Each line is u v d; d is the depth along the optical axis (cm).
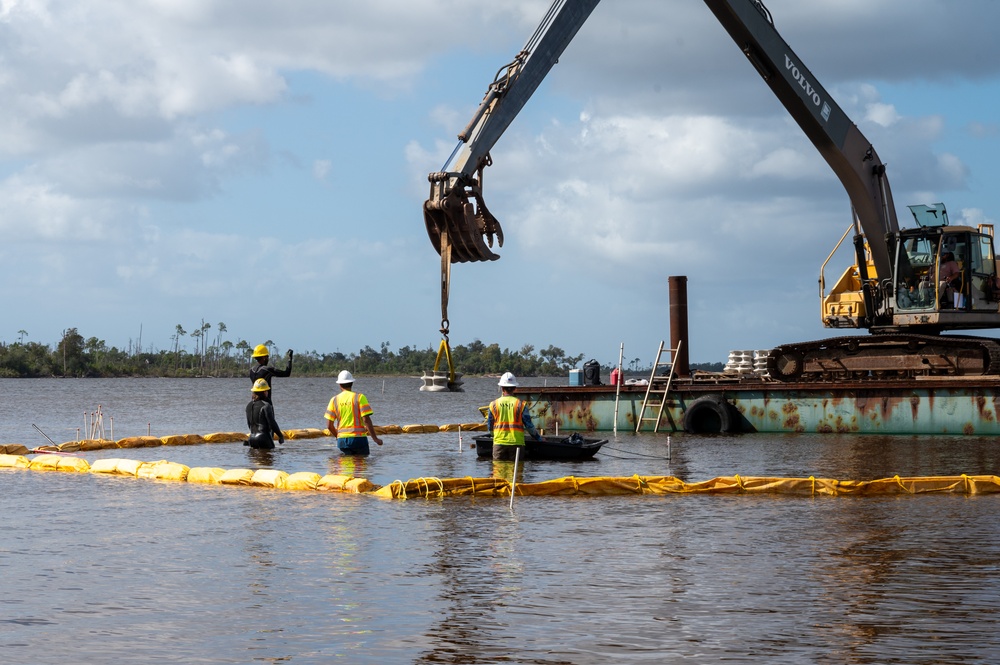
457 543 1190
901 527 1284
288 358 2534
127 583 993
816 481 1608
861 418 2769
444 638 809
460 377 2228
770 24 2614
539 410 3231
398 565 1070
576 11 2441
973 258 2830
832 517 1368
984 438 2564
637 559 1095
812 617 859
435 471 1941
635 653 769
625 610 888
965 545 1160
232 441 2795
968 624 834
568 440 2225
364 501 1539
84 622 860
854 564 1061
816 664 740
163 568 1058
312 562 1085
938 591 943
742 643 789
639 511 1435
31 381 18650
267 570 1048
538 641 800
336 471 1955
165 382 18188
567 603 912
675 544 1179
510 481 1767
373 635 819
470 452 2378
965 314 2825
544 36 2397
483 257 2256
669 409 3039
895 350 2920
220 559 1102
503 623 849
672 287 3488
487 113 2306
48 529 1291
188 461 2170
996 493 1596
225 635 822
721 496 1594
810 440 2603
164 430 3891
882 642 788
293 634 823
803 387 2841
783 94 2677
